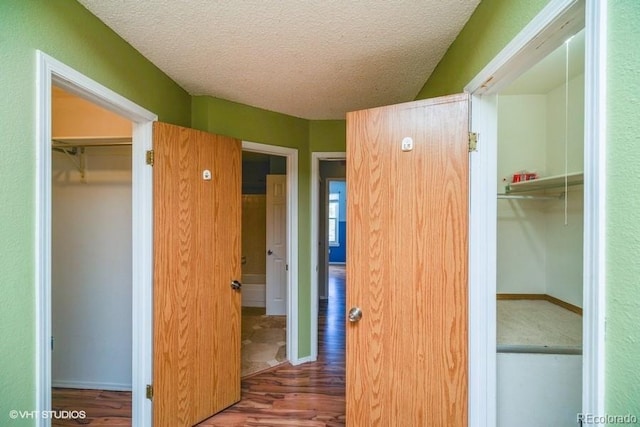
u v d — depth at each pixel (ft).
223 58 5.74
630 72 1.96
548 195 6.07
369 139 5.13
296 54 5.59
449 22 4.59
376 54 5.58
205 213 6.75
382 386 5.03
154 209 5.87
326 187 16.48
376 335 5.08
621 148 2.02
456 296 4.53
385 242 5.01
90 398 7.53
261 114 8.49
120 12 4.36
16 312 3.31
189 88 7.14
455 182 4.53
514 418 4.66
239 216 7.55
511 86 5.84
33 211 3.47
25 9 3.38
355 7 4.24
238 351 7.46
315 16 4.45
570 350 4.54
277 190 14.28
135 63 5.39
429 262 4.70
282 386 8.14
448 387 4.59
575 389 4.58
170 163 6.10
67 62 3.95
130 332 7.84
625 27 1.98
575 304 5.56
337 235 29.22
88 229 7.88
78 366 7.93
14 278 3.29
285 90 7.29
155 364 5.88
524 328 5.07
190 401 6.41
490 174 4.48
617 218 2.06
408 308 4.84
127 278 7.84
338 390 7.95
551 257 6.09
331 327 12.53
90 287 7.89
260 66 6.06
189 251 6.43
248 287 15.96
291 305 9.35
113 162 7.80
